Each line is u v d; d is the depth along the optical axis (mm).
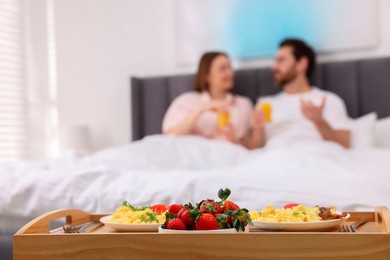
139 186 1843
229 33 3598
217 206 1200
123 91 3889
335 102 3141
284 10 3463
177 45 3711
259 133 3119
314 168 2102
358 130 3021
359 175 1861
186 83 3578
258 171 1924
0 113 3918
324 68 3316
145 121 3688
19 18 4062
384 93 3168
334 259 1076
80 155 3695
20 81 4055
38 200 1924
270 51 3508
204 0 3641
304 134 3061
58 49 4035
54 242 1163
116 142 3902
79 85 3988
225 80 3328
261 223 1245
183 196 1738
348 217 1312
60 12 4031
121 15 3885
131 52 3865
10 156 3977
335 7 3342
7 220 2018
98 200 1847
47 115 4066
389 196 1693
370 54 3289
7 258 1999
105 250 1144
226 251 1102
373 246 1065
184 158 2639
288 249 1087
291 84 3287
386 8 3258
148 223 1277
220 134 3123
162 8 3783
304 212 1282
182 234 1116
